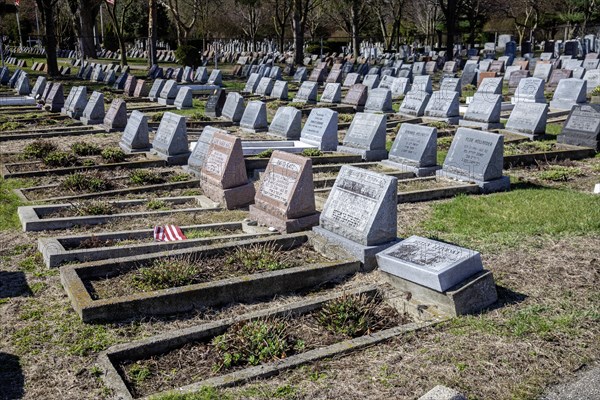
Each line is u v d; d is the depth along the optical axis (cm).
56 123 1958
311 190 860
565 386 488
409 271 635
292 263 741
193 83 3381
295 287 694
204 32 5631
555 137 1706
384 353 536
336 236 780
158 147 1399
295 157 870
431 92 2341
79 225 906
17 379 502
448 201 1077
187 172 1252
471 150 1192
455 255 642
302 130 1600
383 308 645
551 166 1383
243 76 4047
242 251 751
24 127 1867
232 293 656
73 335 573
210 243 820
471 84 3225
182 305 632
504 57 4347
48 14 3716
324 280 713
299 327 596
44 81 2550
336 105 2403
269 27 7288
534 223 916
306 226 857
